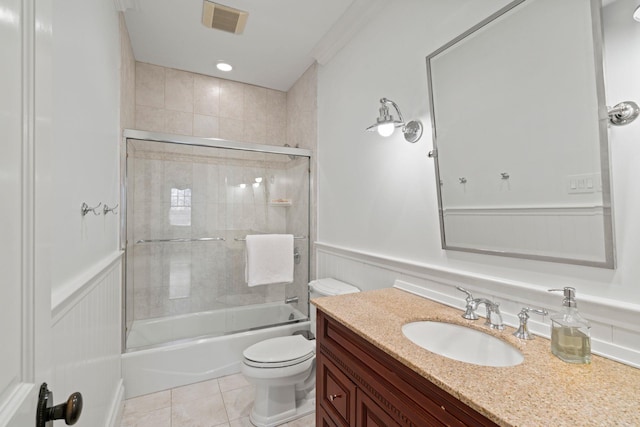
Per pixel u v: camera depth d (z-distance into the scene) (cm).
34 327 45
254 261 250
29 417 42
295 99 307
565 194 95
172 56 257
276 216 296
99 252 142
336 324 124
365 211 196
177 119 279
